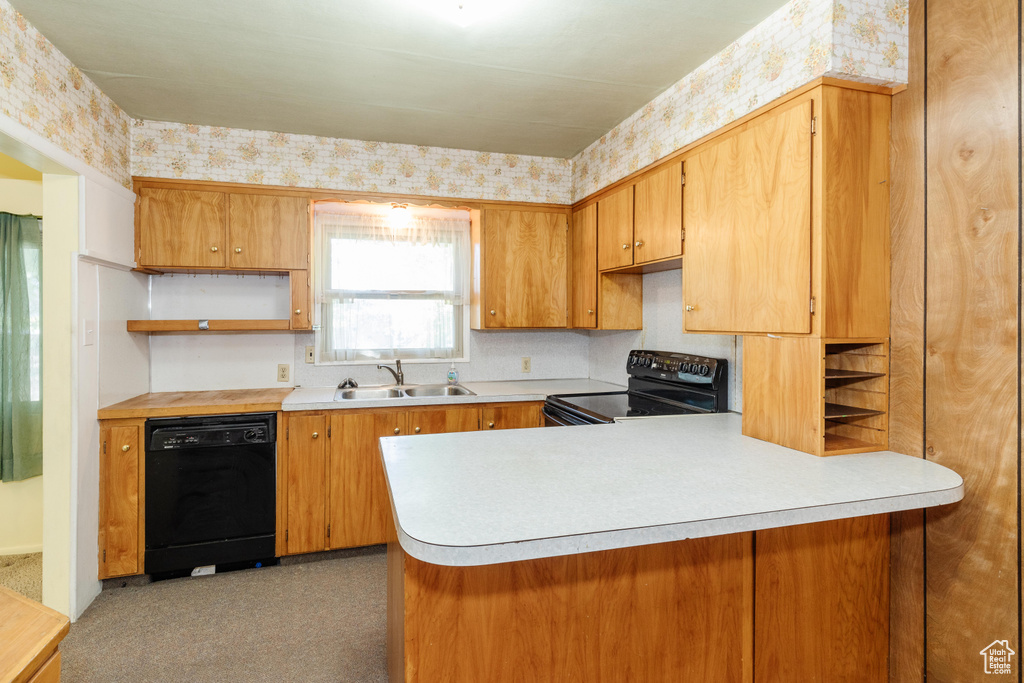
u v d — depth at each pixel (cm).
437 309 342
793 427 163
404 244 331
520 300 327
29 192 276
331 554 275
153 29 183
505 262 324
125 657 190
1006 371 132
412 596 110
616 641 122
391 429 275
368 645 198
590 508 111
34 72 183
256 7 170
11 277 270
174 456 245
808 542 142
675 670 127
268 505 258
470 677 113
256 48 196
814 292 153
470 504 114
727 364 234
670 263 242
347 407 267
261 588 241
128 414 238
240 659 189
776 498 118
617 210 274
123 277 261
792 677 140
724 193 190
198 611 221
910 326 155
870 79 153
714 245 195
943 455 147
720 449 164
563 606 118
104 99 235
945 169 145
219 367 306
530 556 95
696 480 131
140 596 234
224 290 307
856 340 157
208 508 250
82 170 215
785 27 164
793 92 160
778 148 166
